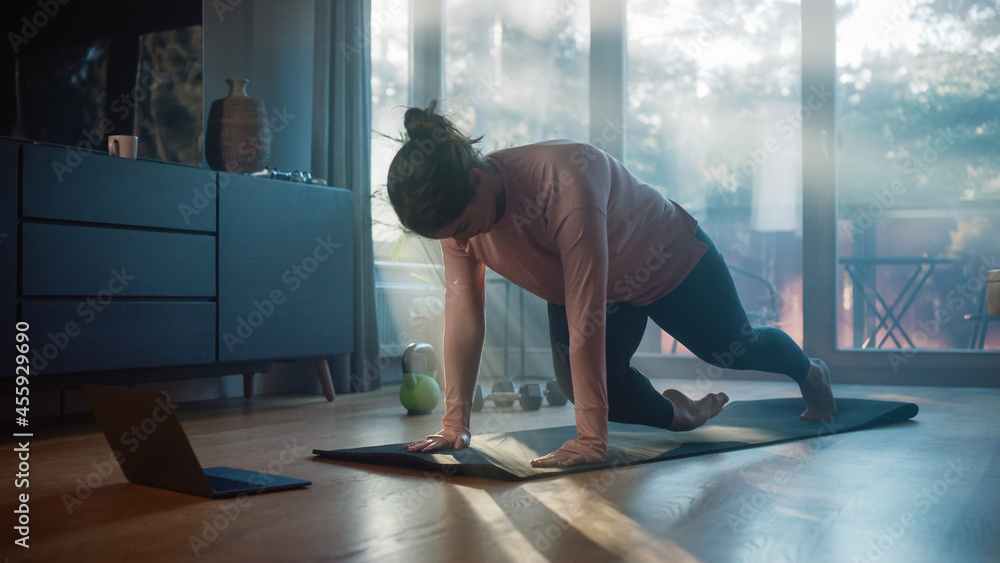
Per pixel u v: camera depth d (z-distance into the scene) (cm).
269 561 98
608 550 101
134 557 100
